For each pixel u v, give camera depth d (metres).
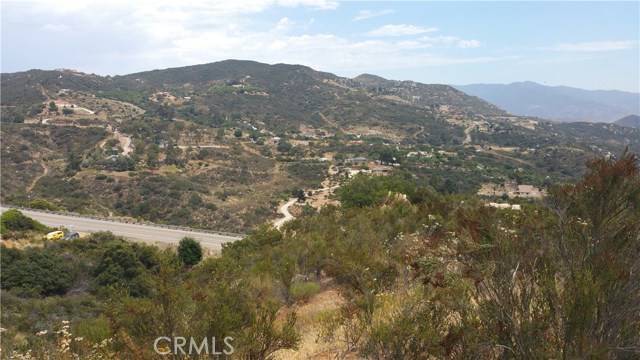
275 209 69.94
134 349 5.38
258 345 5.73
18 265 26.30
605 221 4.60
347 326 7.24
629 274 3.93
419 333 4.90
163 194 72.00
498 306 4.32
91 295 25.34
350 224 20.19
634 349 3.73
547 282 4.17
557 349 3.90
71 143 97.69
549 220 4.95
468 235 4.91
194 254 32.84
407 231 16.75
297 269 15.20
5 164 82.06
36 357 6.76
